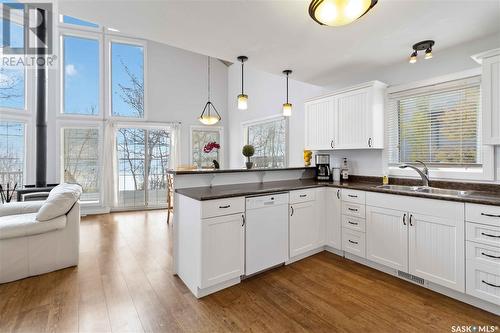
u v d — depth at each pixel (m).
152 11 1.96
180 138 6.33
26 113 4.86
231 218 2.31
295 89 4.63
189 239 2.32
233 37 2.40
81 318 1.87
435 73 2.82
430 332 1.73
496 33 2.37
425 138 2.95
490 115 2.14
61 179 5.29
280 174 3.61
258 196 2.52
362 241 2.81
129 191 5.88
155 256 3.07
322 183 3.30
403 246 2.44
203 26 2.20
